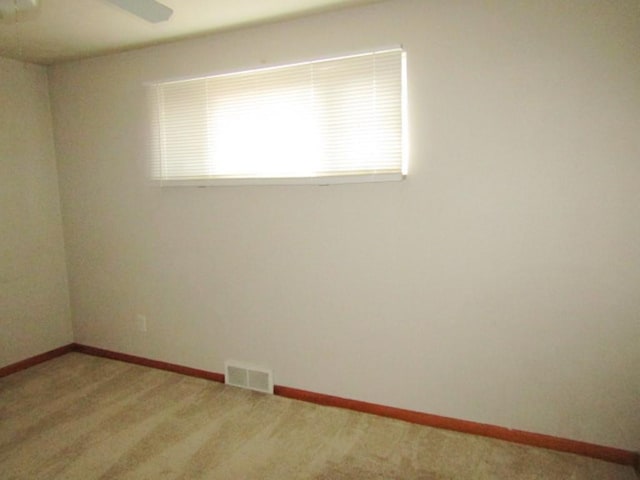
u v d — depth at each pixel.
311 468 1.95
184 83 2.67
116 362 3.20
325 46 2.27
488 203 2.05
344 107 2.25
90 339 3.36
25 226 3.11
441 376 2.24
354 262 2.36
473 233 2.09
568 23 1.84
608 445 1.97
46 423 2.35
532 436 2.09
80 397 2.65
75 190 3.23
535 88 1.92
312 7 2.17
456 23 2.01
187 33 2.53
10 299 3.03
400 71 2.13
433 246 2.18
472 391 2.19
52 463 2.00
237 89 2.51
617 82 1.80
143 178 2.92
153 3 1.75
